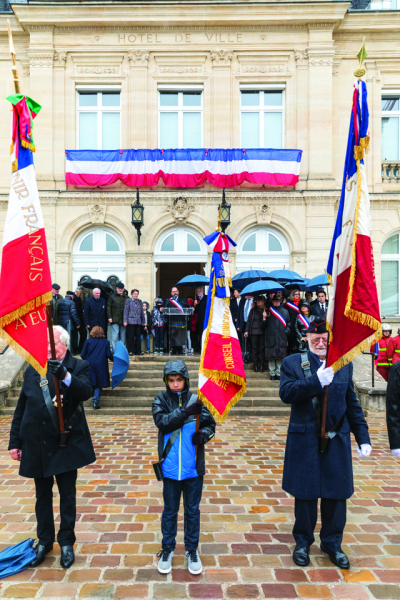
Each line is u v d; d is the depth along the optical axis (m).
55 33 12.12
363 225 2.97
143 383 8.69
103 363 7.95
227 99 12.17
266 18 11.89
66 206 12.06
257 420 7.52
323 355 3.17
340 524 3.03
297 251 12.03
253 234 12.36
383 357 8.70
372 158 12.44
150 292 12.03
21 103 3.09
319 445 2.99
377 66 12.40
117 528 3.56
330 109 12.13
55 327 3.20
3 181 12.28
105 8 11.83
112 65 12.23
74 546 3.27
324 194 11.99
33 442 2.97
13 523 3.67
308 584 2.81
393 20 12.11
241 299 9.77
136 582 2.82
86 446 3.10
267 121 12.57
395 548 3.29
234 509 3.94
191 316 10.74
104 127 12.57
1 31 12.14
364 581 2.85
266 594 2.70
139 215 11.68
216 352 3.29
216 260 3.42
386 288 12.60
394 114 12.70
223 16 11.91
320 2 11.74
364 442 2.98
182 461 2.97
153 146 12.24
